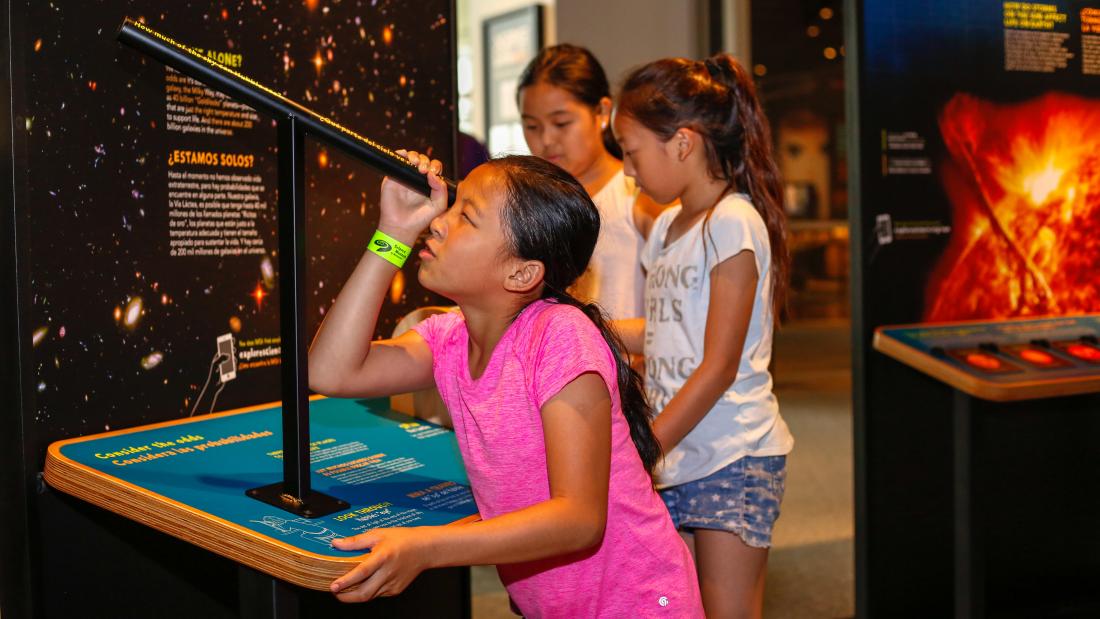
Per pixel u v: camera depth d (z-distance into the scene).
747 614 1.79
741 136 1.87
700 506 1.78
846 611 2.77
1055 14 2.63
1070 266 2.69
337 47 1.67
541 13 6.42
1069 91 2.65
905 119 2.50
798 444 4.74
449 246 1.15
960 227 2.56
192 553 1.45
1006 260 2.62
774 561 3.19
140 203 1.44
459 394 1.23
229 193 1.55
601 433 1.09
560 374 1.09
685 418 1.69
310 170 1.66
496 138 6.96
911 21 2.48
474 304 1.20
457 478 1.28
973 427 2.23
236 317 1.58
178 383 1.51
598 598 1.23
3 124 1.29
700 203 1.88
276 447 1.36
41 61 1.32
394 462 1.34
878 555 2.53
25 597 1.35
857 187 2.48
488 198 1.15
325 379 1.22
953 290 2.57
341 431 1.49
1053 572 2.72
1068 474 2.71
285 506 1.12
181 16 1.46
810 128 7.46
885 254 2.50
